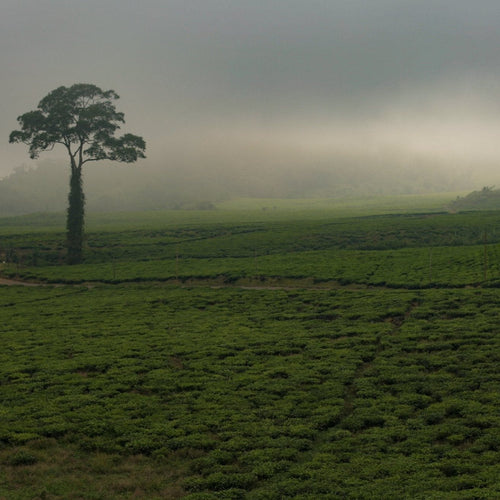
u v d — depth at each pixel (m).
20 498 23.94
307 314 57.53
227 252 115.38
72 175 113.19
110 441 29.55
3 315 63.88
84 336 52.25
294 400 34.25
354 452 27.16
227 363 42.12
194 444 28.81
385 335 46.94
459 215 161.25
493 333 44.62
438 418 30.38
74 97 112.00
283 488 24.03
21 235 144.25
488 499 21.69
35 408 34.03
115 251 121.31
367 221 159.12
